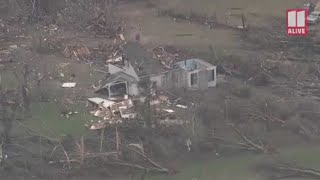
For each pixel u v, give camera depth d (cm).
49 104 14300
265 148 11225
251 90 14162
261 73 15125
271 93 14075
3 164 10662
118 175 10438
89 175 10438
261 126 11956
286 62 16275
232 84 14800
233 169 10631
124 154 10675
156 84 14550
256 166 10681
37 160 10781
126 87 14625
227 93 13900
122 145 10919
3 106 13862
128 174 10450
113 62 17238
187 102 13562
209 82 14675
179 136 11394
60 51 18888
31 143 11638
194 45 19588
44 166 10606
